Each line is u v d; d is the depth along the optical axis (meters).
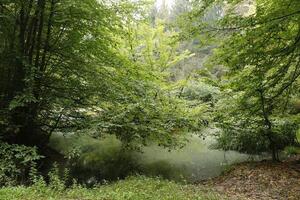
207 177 10.53
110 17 10.45
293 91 10.44
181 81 16.27
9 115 9.48
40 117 11.35
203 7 7.61
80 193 6.28
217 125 11.83
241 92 11.42
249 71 9.47
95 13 9.90
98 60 11.16
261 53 8.09
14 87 9.96
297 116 11.34
